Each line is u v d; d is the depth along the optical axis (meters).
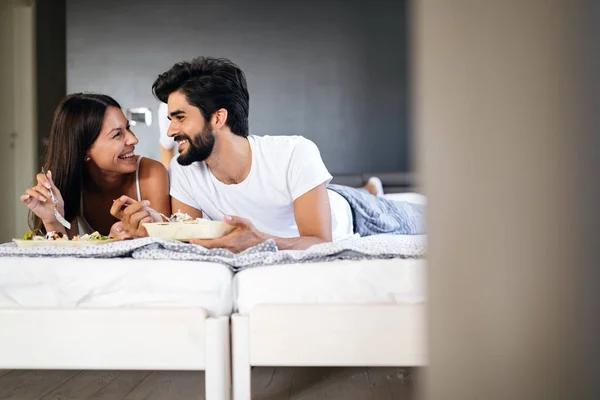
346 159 3.90
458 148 0.56
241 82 2.45
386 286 1.62
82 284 1.64
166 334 1.52
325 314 1.52
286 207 2.42
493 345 0.56
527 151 0.55
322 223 2.28
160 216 2.27
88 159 2.60
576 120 0.55
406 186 3.74
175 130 2.44
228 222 1.96
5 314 1.54
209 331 1.50
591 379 0.55
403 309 1.52
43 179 2.31
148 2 3.88
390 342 1.52
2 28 4.22
